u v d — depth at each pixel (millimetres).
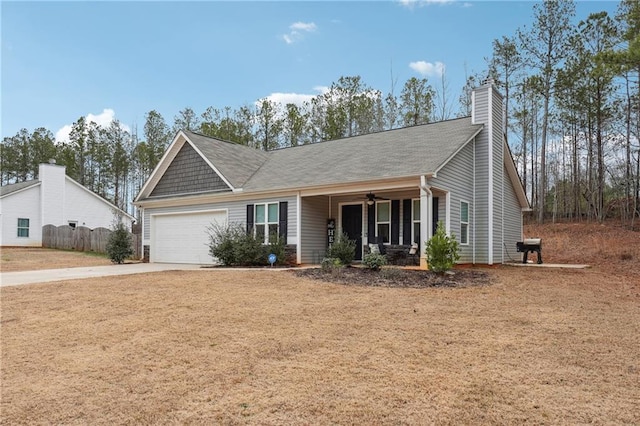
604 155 26547
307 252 14867
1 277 11945
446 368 4559
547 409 3607
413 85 34312
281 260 14250
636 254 16891
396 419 3441
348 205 15664
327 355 4996
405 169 12547
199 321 6613
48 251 24766
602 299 8398
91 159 44812
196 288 9445
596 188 28234
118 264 17328
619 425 3342
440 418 3453
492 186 15445
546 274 12141
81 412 3656
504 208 17062
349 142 17953
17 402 3867
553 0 26234
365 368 4566
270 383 4195
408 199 14180
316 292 8812
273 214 15344
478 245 15438
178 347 5375
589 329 6109
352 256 13148
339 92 34875
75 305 7887
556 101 26969
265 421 3436
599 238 21109
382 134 17750
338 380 4246
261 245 14391
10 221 27562
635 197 24203
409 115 33500
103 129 45125
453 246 10898
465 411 3572
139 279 11016
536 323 6410
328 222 15867
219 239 15117
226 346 5383
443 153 13148
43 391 4105
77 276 11930
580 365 4656
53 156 44969
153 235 19062
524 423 3373
